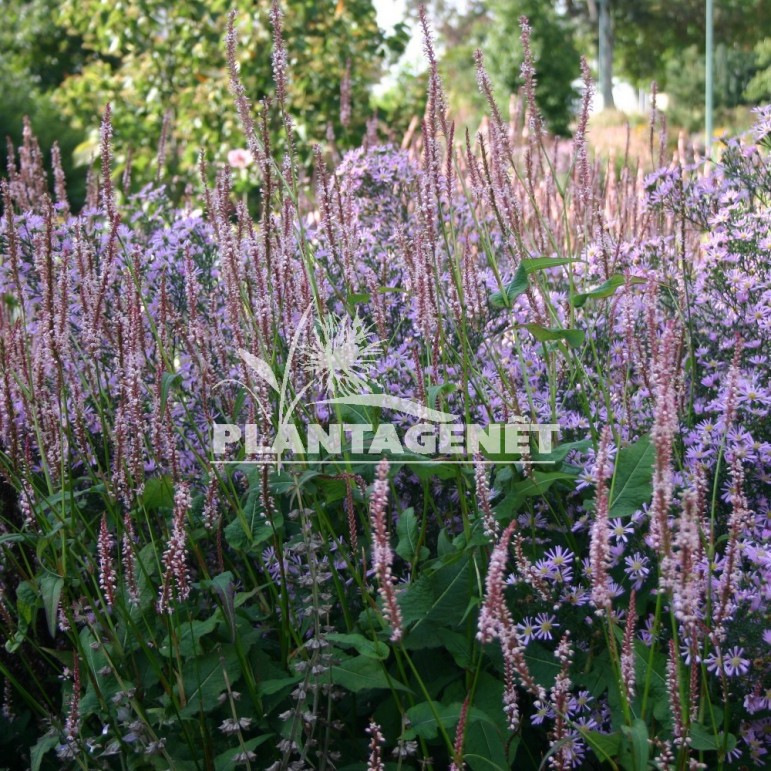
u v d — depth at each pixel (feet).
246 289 8.12
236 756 6.16
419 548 7.16
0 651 7.99
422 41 7.39
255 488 7.13
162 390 7.09
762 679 5.76
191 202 14.51
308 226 12.44
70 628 6.86
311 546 6.57
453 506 8.02
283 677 6.91
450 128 7.55
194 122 26.17
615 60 91.20
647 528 6.65
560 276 10.51
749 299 8.75
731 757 6.03
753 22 80.74
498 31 71.26
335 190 8.10
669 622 6.40
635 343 7.28
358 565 6.93
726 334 8.70
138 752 6.35
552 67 68.95
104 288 7.30
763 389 7.55
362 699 7.03
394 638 4.98
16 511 8.45
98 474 7.54
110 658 6.84
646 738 4.92
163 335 7.70
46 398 7.46
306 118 25.79
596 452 6.88
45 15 55.47
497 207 7.95
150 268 10.50
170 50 27.50
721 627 5.51
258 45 25.70
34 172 13.37
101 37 29.30
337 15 26.43
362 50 27.22
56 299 7.24
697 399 8.24
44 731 7.54
